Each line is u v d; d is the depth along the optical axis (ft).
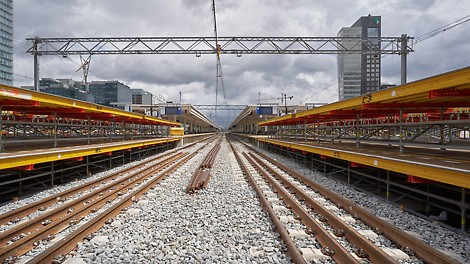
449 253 13.51
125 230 16.90
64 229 17.02
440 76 15.87
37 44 62.13
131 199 23.31
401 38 63.77
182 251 14.14
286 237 14.48
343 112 35.76
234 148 92.99
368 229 16.63
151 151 72.84
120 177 34.73
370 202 23.07
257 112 125.70
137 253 13.94
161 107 129.39
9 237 15.11
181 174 38.24
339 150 29.53
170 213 20.47
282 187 28.55
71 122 70.95
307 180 30.32
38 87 62.75
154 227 17.65
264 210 20.74
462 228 16.05
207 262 12.92
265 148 88.53
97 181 30.04
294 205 21.04
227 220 18.76
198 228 17.39
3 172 27.04
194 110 153.79
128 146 45.50
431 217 18.90
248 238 15.72
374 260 12.56
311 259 12.95
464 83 14.35
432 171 15.74
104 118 55.06
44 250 13.52
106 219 18.42
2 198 25.73
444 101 25.89
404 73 63.57
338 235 15.49
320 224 16.20
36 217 17.85
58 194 23.50
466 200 22.09
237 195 25.76
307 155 49.67
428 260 12.37
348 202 20.59
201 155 67.21
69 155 28.14
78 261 12.92
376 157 21.76
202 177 33.73
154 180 30.68
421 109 33.53
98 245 14.82
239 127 358.02
